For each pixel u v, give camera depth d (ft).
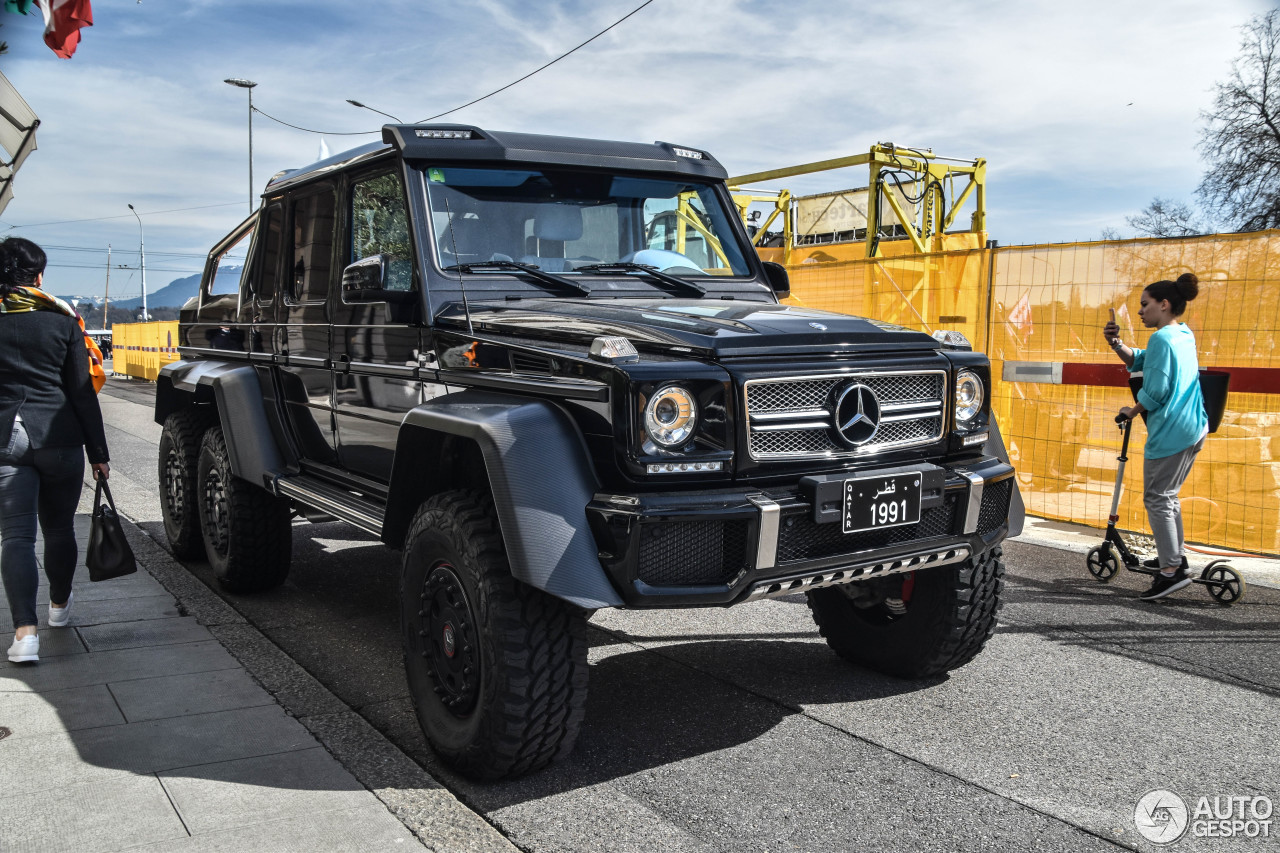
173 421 19.90
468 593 10.29
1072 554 21.67
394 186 13.16
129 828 9.12
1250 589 18.66
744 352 10.30
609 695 13.37
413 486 11.84
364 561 20.89
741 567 9.84
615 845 9.29
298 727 11.59
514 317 11.55
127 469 33.58
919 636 13.28
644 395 9.61
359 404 14.03
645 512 9.40
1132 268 23.63
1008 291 26.48
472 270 12.73
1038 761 11.16
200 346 20.56
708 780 10.71
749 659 14.83
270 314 16.99
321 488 15.08
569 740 10.41
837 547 10.50
